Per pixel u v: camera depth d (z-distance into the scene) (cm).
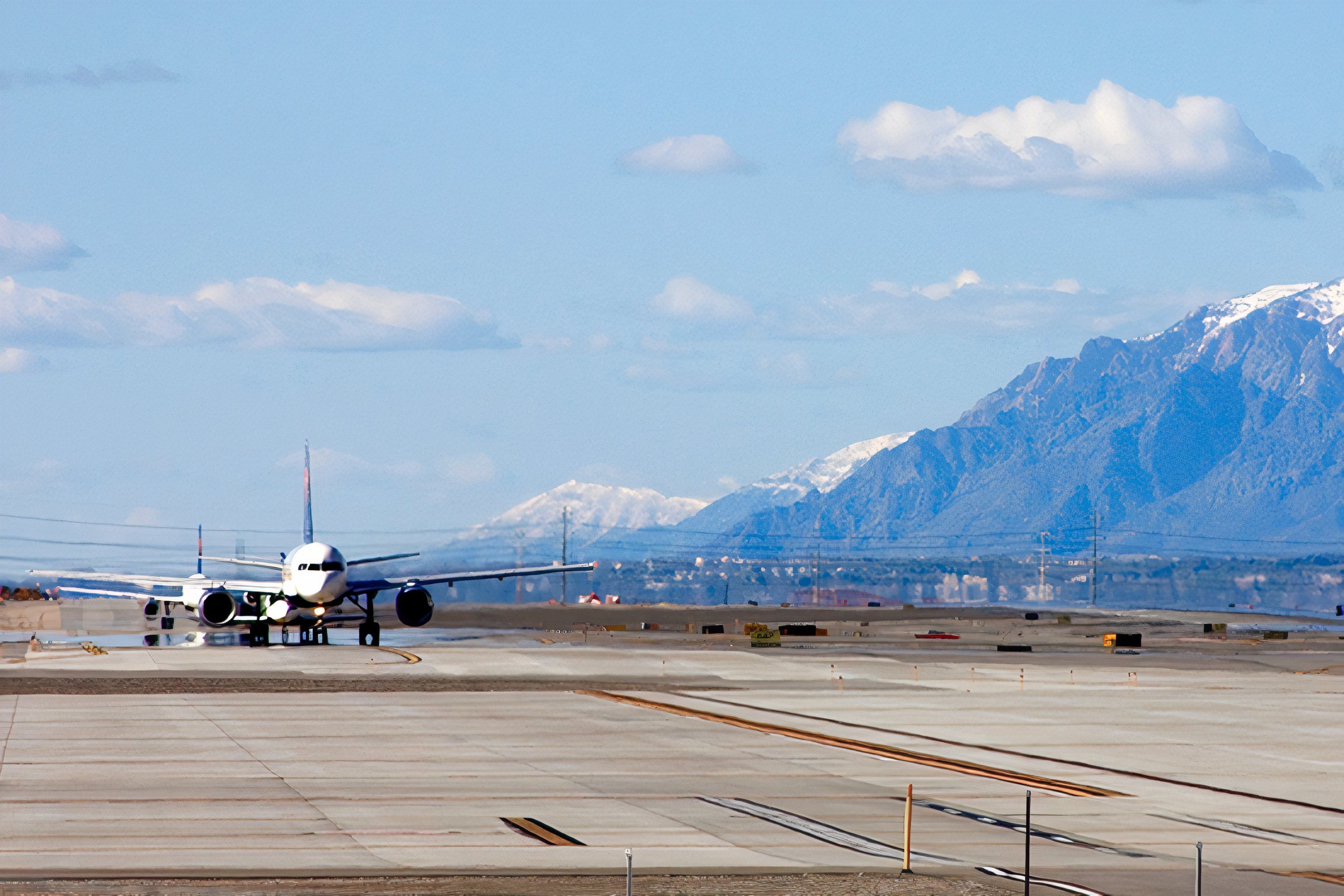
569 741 11475
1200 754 11438
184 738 11344
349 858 6969
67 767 9769
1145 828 8288
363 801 8600
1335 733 12862
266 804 8438
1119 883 6700
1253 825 8462
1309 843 7931
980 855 7344
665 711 13800
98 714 13000
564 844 7431
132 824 7775
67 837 7388
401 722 12600
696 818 8256
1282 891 6650
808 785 9525
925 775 10044
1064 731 12712
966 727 12925
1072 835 8000
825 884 6550
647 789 9225
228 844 7281
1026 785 9712
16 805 8325
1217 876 6931
